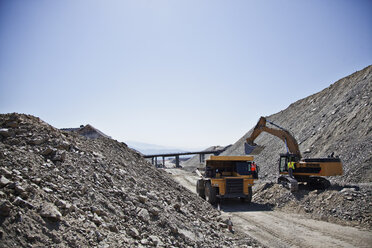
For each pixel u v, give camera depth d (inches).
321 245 297.0
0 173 176.1
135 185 302.4
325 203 446.3
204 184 689.6
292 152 609.6
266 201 570.3
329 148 748.0
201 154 2417.6
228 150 1978.3
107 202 224.1
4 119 282.2
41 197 176.4
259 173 957.8
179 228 249.0
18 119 286.5
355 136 692.7
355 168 574.6
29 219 149.9
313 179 554.6
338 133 784.9
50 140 278.4
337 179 589.3
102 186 249.6
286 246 296.5
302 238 323.6
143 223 223.1
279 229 366.3
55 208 170.2
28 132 273.4
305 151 853.8
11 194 160.6
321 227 369.1
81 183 229.5
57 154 251.3
